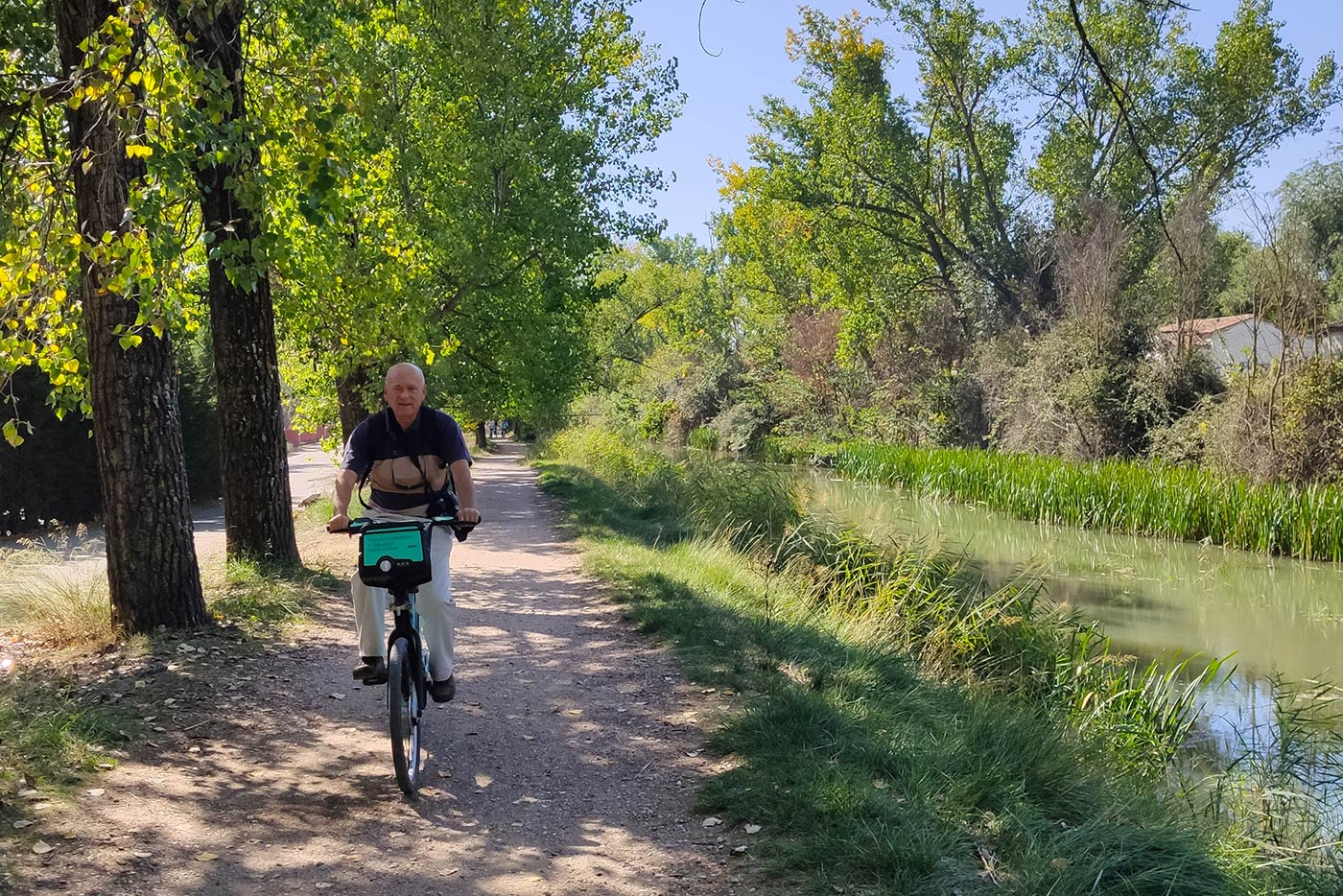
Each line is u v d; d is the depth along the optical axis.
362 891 3.80
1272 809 5.86
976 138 39.97
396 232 15.58
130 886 3.71
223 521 18.80
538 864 4.06
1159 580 15.39
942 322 42.16
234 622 7.99
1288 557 17.77
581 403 63.88
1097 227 31.33
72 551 14.01
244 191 6.37
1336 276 31.77
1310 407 21.08
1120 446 28.06
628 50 24.05
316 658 7.39
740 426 49.47
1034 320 37.75
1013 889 3.72
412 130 20.06
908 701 6.50
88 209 7.03
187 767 5.02
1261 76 29.58
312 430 20.95
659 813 4.61
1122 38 27.80
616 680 6.97
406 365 4.99
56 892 3.59
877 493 28.45
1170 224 28.94
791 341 49.44
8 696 5.61
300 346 17.58
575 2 23.14
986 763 5.07
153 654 6.92
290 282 12.05
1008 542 19.34
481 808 4.67
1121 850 4.08
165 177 5.75
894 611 9.73
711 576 10.76
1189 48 31.03
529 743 5.62
